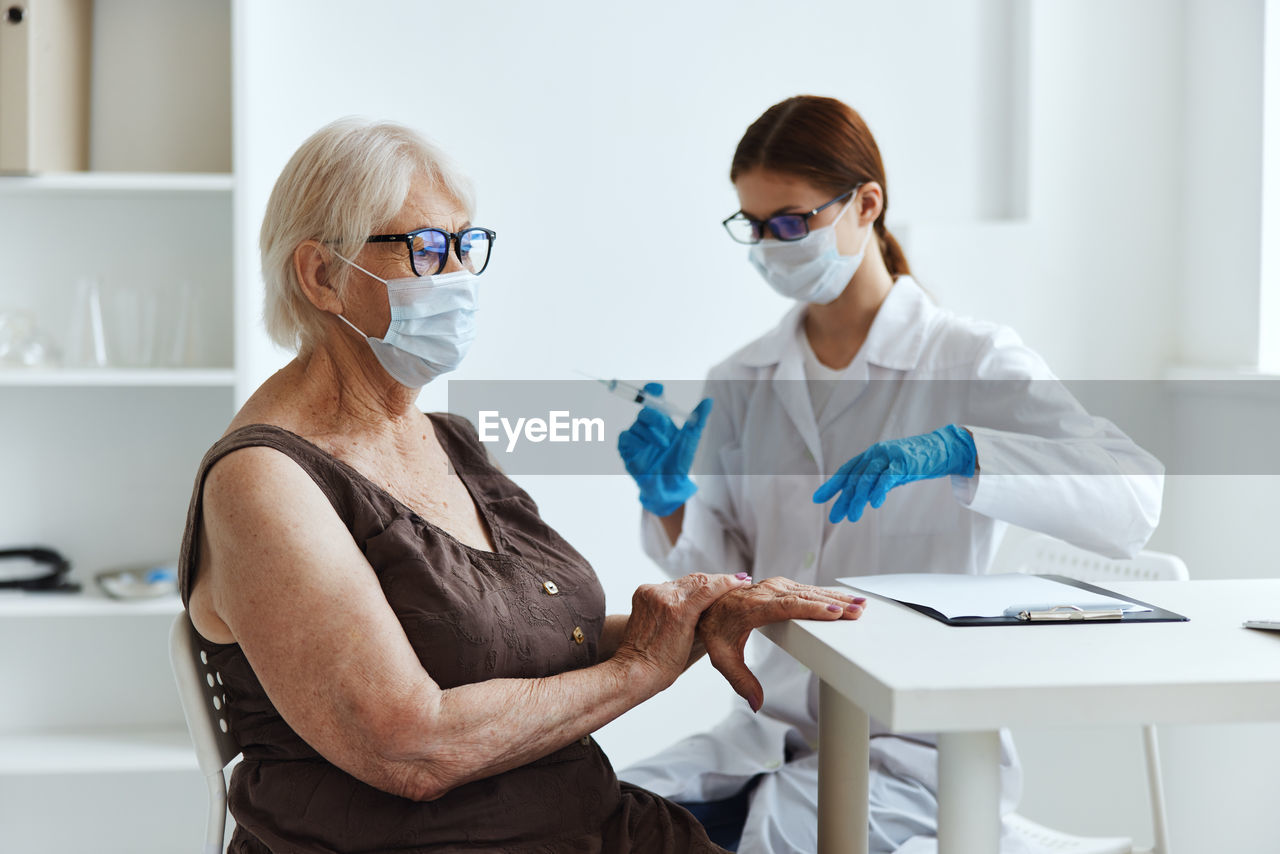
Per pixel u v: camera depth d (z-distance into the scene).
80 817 2.41
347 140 1.21
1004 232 2.48
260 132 2.40
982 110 2.56
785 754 1.67
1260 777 2.08
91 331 2.26
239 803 1.13
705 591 1.22
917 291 1.77
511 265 2.48
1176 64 2.51
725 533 1.92
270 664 1.02
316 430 1.20
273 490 1.04
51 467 2.41
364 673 1.01
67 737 2.36
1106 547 1.48
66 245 2.38
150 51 2.38
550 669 1.20
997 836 0.96
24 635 2.41
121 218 2.39
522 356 2.50
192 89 2.39
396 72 2.43
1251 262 2.23
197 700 1.15
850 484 1.37
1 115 2.10
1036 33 2.48
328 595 1.02
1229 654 0.94
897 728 0.83
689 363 2.54
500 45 2.46
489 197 2.47
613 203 2.50
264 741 1.12
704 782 1.58
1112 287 2.52
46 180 2.13
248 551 1.03
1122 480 1.45
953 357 1.68
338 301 1.21
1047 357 2.51
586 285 2.50
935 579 1.32
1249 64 2.24
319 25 2.41
